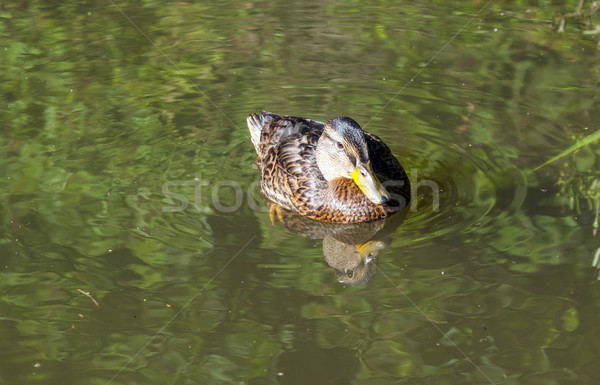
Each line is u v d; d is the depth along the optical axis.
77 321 6.84
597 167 9.25
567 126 10.28
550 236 7.93
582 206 8.46
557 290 7.07
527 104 10.98
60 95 11.51
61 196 8.88
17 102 11.23
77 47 13.28
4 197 8.81
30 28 14.01
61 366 6.31
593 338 6.46
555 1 14.86
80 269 7.57
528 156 9.62
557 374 6.11
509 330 6.61
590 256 7.55
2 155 9.74
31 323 6.81
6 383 6.12
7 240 7.99
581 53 12.53
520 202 8.62
